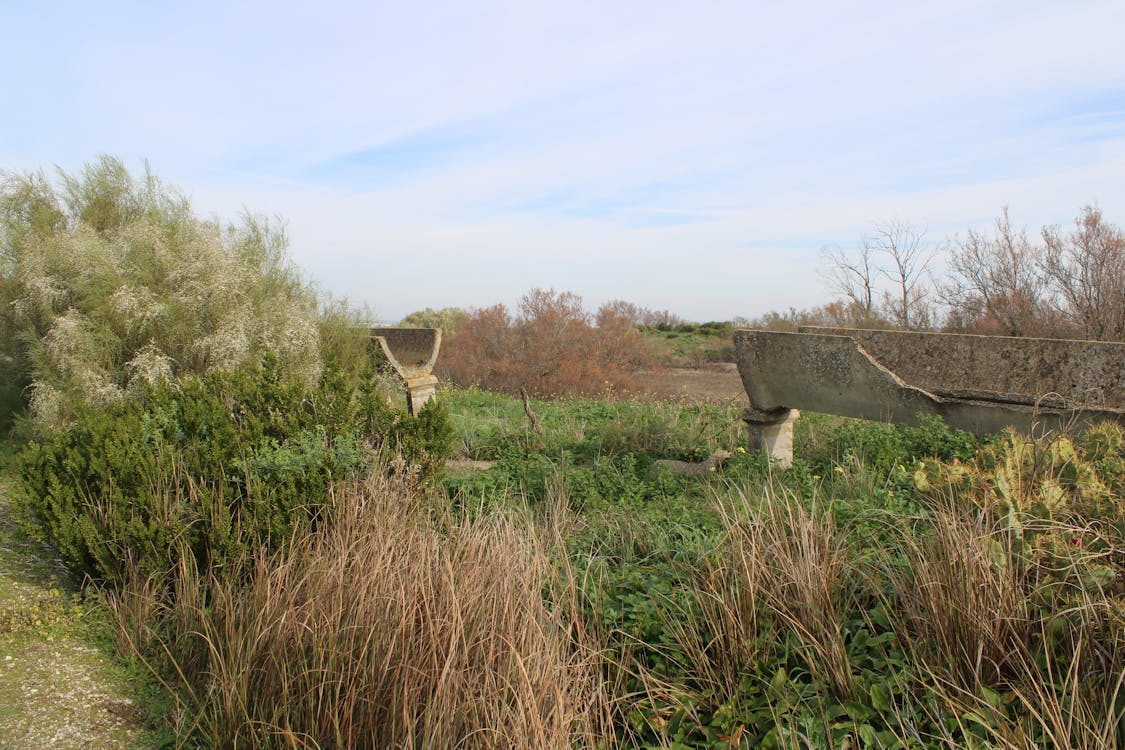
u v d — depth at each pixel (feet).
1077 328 47.37
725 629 10.87
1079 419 18.13
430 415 18.40
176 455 15.07
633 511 17.04
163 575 13.23
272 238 31.71
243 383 17.90
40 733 9.82
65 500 13.96
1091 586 9.74
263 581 11.49
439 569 10.77
